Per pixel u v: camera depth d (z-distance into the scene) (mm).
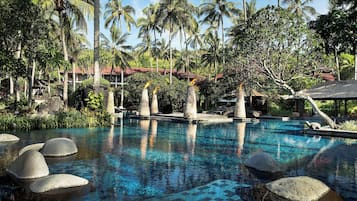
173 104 31703
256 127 19609
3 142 11477
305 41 19500
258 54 19406
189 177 7512
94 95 19297
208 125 20656
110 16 38406
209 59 38875
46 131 14688
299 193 5836
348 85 20609
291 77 20469
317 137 14875
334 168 8516
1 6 12961
